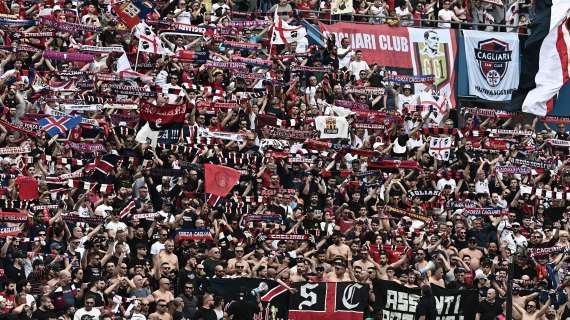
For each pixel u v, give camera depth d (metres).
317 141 76.44
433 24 91.62
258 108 78.69
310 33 87.31
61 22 78.06
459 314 65.19
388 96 84.19
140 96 75.44
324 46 87.38
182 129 73.00
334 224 69.62
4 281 60.28
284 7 87.81
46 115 71.12
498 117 85.69
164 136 72.44
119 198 66.69
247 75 79.31
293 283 63.38
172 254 63.59
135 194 68.38
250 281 62.59
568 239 73.44
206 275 63.56
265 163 72.69
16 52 75.88
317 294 63.50
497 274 67.88
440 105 84.62
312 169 73.56
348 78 84.25
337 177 74.38
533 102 87.19
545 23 89.69
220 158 72.69
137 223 64.62
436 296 64.81
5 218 62.19
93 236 63.25
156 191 67.81
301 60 83.38
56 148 70.00
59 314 59.19
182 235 64.50
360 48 88.62
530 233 73.44
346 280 65.12
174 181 69.56
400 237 68.62
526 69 90.88
